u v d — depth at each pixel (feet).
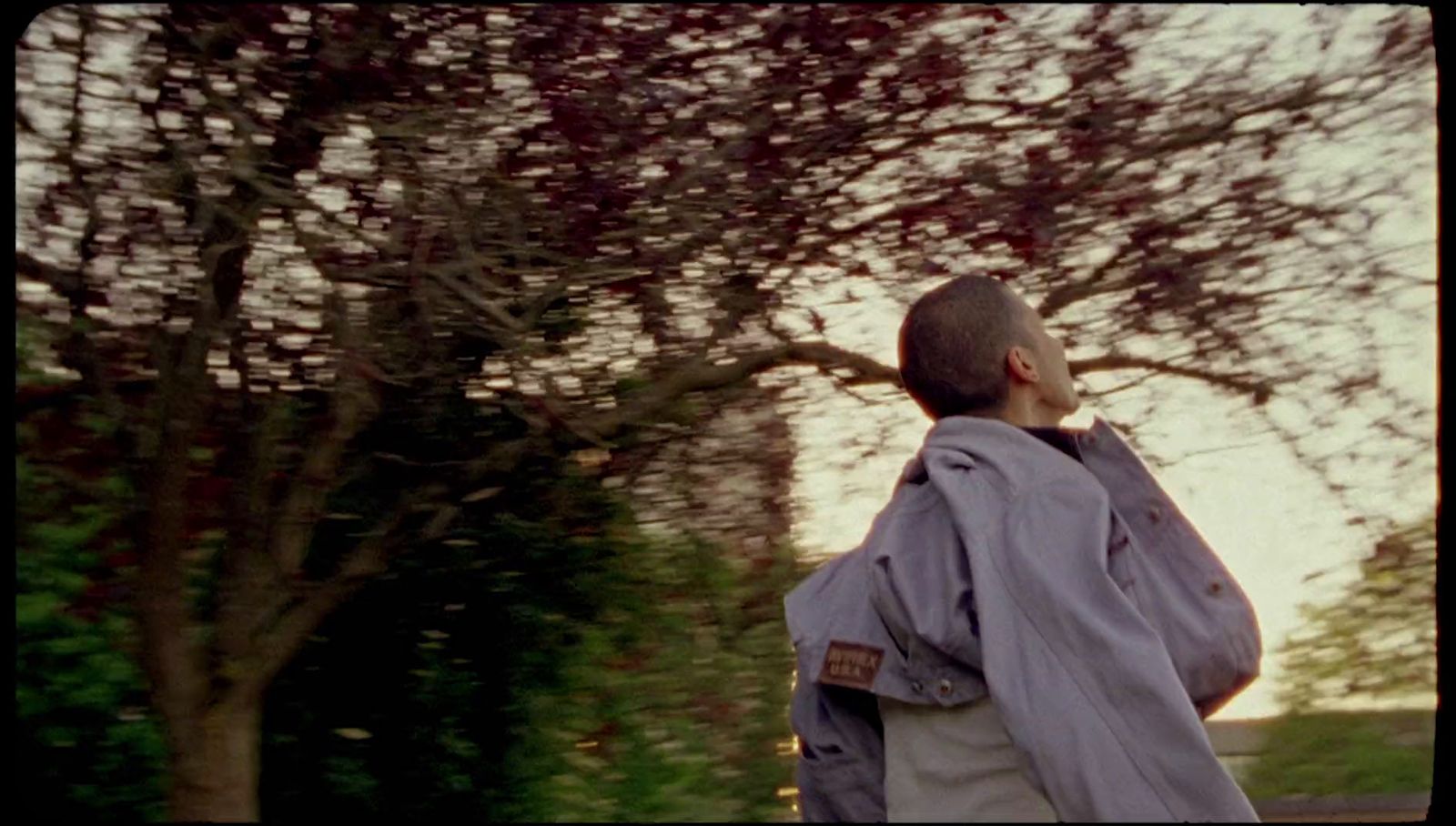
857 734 6.17
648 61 9.93
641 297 9.92
